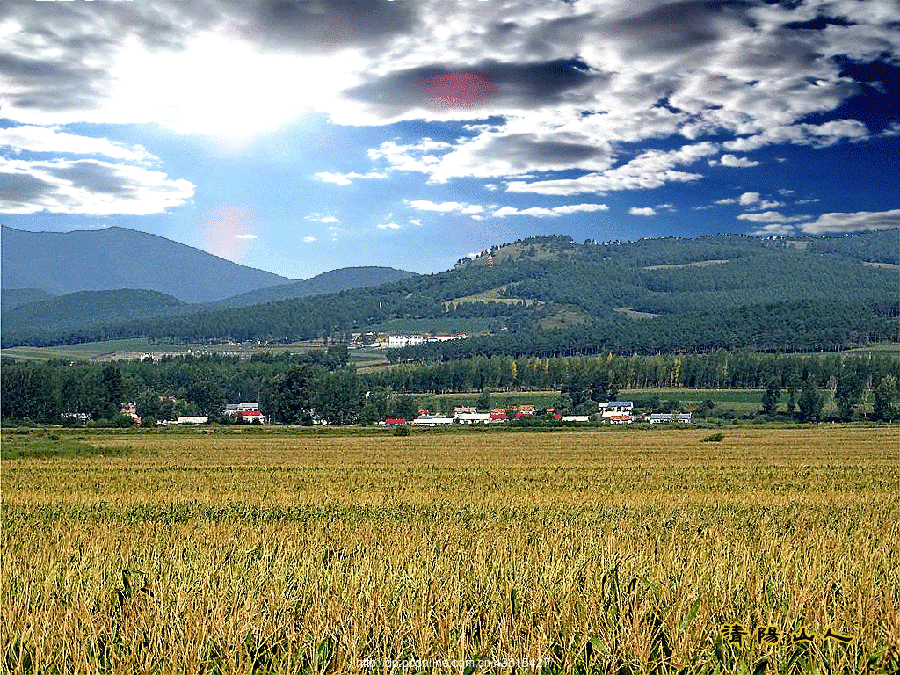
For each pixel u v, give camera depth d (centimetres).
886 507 3144
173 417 15500
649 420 15462
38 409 13550
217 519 2831
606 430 12269
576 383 17988
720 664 1022
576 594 1195
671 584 1284
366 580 1259
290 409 14850
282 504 3334
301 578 1323
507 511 3031
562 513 2945
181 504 3362
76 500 3506
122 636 1066
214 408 16600
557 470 5338
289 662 994
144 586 1279
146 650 1018
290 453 7275
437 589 1233
